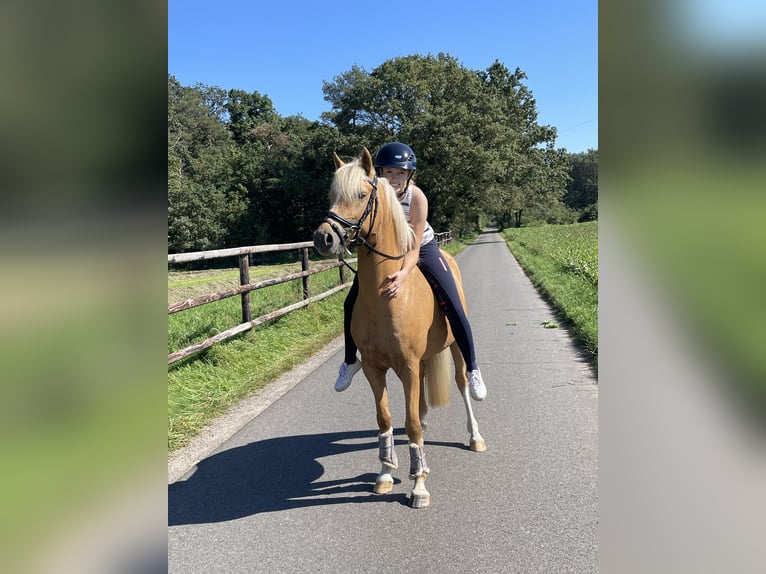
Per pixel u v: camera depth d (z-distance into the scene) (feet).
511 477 10.77
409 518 9.46
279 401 16.22
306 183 136.15
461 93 130.31
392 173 10.91
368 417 14.78
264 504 10.14
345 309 11.93
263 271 60.18
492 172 126.11
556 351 21.22
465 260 76.43
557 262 53.98
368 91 126.11
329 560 8.29
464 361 12.53
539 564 7.97
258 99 243.19
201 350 18.24
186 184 132.57
